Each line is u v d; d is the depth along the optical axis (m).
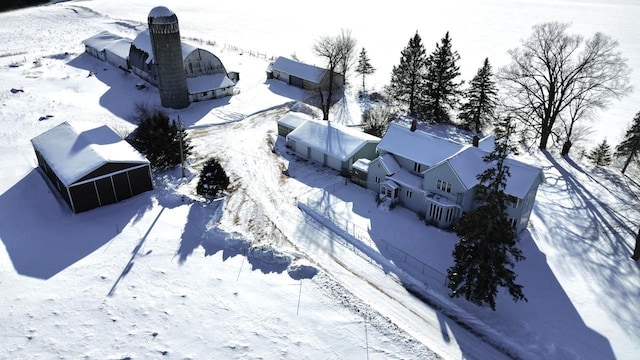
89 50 89.00
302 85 77.94
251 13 154.12
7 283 32.19
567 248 38.56
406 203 43.94
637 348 28.72
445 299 32.69
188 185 46.16
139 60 75.06
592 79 57.28
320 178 49.28
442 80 66.44
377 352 28.20
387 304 32.25
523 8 188.25
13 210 40.62
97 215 40.66
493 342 29.28
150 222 39.97
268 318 30.42
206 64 71.69
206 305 31.23
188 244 37.31
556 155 57.50
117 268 34.16
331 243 38.59
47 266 34.06
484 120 65.50
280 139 58.34
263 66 89.81
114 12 144.38
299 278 34.25
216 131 60.12
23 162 48.94
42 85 72.38
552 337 29.59
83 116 61.59
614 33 132.38
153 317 30.09
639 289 33.78
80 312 30.17
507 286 31.11
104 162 40.62
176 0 177.00
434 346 28.89
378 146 46.38
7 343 27.72
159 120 48.06
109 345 27.98
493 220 29.67
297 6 173.88
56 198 42.84
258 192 45.97
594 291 33.59
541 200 46.31
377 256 36.88
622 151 54.53
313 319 30.50
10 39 101.06
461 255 31.22
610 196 47.12
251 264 35.50
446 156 42.47
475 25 146.38
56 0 163.12
